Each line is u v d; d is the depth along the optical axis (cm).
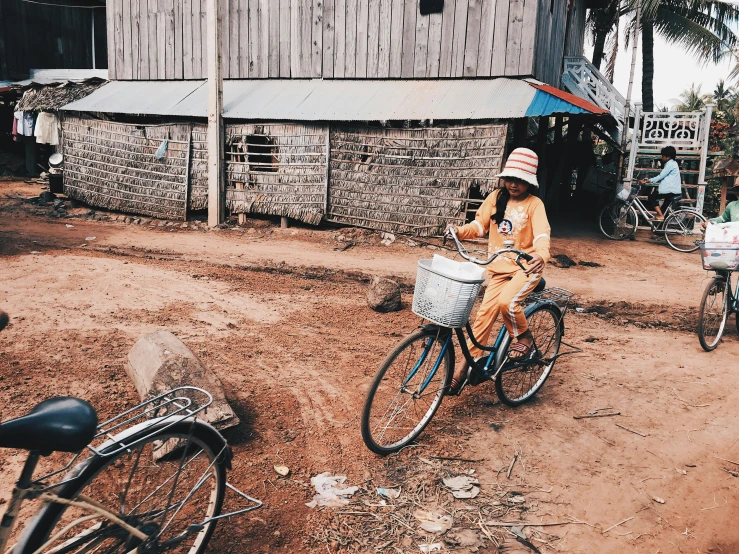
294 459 370
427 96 1110
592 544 309
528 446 399
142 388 392
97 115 1424
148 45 1436
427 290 358
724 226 571
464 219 1088
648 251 1138
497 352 419
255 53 1312
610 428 427
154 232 1189
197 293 735
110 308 652
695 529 324
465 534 310
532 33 1065
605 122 1354
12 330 561
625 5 1839
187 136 1262
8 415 392
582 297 774
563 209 1706
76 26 2331
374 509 326
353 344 577
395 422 416
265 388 464
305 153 1191
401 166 1128
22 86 1686
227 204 1260
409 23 1159
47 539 204
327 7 1221
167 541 246
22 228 1138
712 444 411
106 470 336
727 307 614
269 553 290
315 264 918
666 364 557
